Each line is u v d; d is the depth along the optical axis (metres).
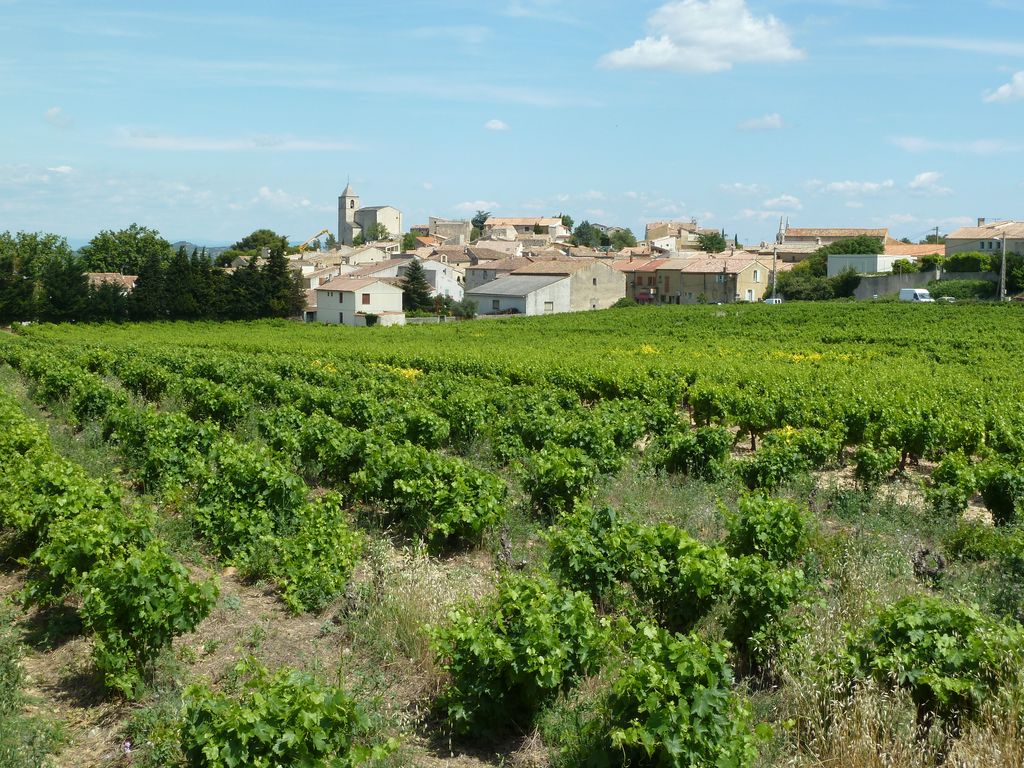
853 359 41.31
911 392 25.94
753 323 68.12
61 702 8.14
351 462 15.37
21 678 8.35
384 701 8.16
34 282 85.19
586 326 69.31
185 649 8.95
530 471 14.97
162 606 8.16
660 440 19.03
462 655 7.79
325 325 83.44
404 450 14.12
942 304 75.44
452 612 8.10
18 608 10.27
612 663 8.23
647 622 8.52
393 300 94.31
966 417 21.80
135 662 8.27
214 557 12.27
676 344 51.22
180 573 8.42
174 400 27.30
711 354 44.12
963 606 8.12
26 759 6.91
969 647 7.44
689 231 184.88
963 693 7.12
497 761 7.43
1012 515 14.35
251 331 74.06
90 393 22.22
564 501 13.89
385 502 13.97
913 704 7.18
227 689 8.01
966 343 48.62
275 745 6.03
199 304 88.75
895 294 90.25
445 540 12.61
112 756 7.19
